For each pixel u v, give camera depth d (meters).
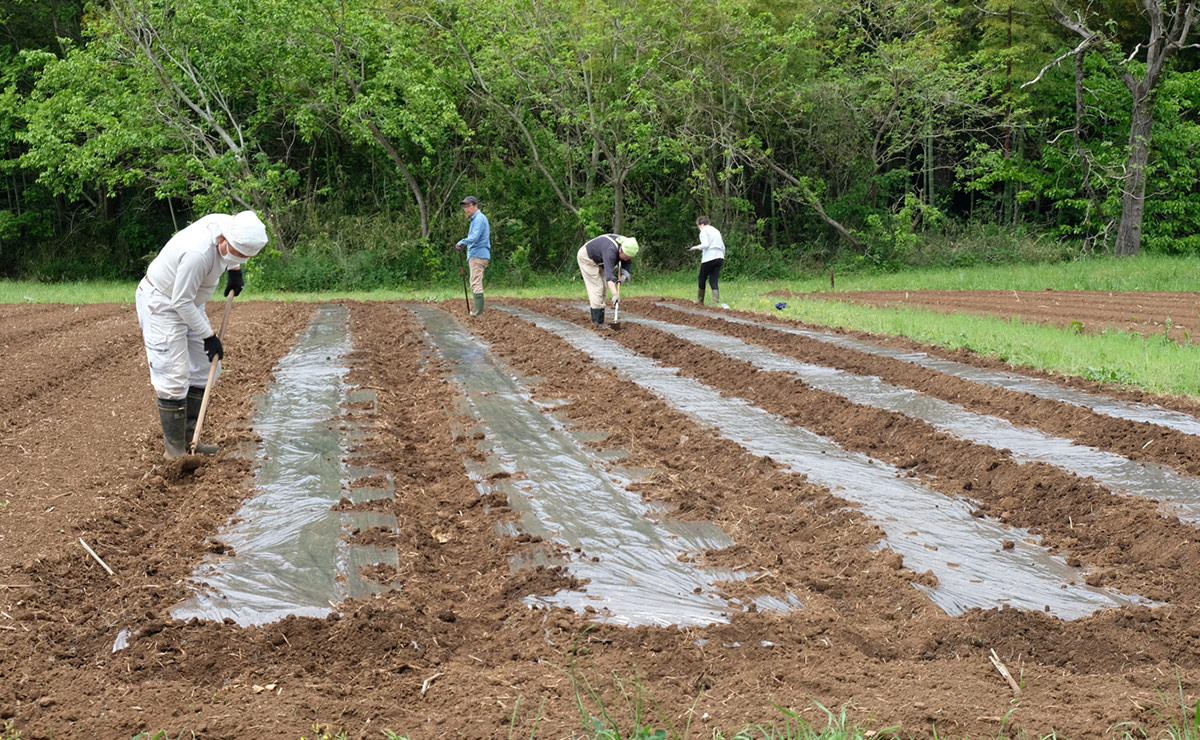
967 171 31.98
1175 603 4.45
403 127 25.80
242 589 4.47
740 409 8.38
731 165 31.42
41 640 3.91
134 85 26.41
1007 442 7.03
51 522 5.17
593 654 3.85
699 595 4.48
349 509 5.61
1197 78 32.66
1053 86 32.34
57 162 26.33
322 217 28.31
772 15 28.58
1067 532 5.38
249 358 10.82
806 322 14.42
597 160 29.28
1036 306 16.95
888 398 8.52
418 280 27.09
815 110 29.89
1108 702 3.46
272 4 24.50
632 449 7.03
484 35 26.70
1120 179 29.78
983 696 3.50
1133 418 7.62
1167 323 12.56
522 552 4.99
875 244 30.47
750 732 3.21
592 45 25.98
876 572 4.71
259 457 6.71
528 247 27.70
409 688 3.56
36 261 31.94
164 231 33.47
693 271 29.39
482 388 9.17
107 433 7.17
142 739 3.13
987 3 31.50
